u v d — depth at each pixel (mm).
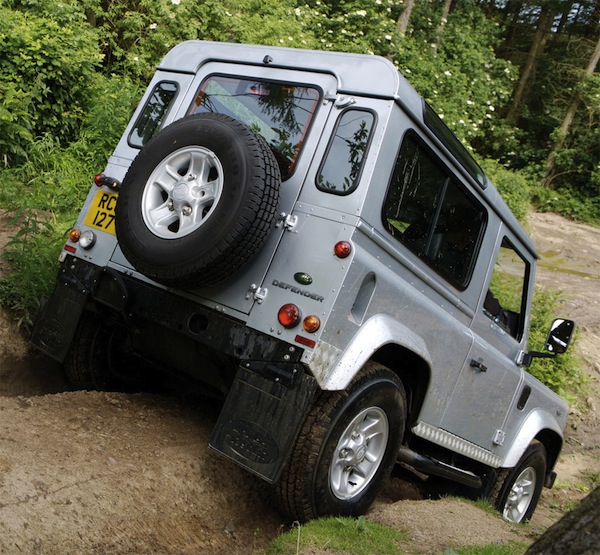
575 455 9445
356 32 15852
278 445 3598
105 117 7949
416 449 5270
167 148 3932
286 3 14422
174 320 4078
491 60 21781
